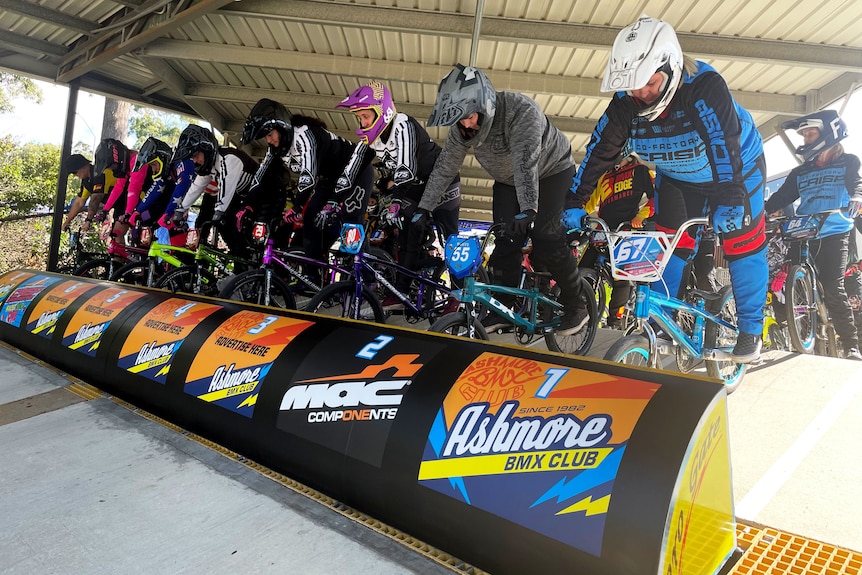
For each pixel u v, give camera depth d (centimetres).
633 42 204
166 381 209
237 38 605
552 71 616
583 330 365
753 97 632
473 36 442
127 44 578
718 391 114
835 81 595
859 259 546
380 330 176
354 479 145
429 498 129
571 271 302
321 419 156
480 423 128
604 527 103
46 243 1074
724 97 226
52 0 572
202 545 131
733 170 235
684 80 230
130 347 232
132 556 126
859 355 464
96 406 228
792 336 383
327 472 151
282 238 473
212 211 505
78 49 664
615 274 223
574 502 108
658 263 212
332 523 143
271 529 139
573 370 131
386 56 611
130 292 272
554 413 120
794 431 232
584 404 119
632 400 116
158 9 532
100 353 245
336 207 375
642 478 103
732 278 255
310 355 173
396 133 360
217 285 452
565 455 113
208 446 190
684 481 104
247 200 422
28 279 358
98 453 183
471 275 260
